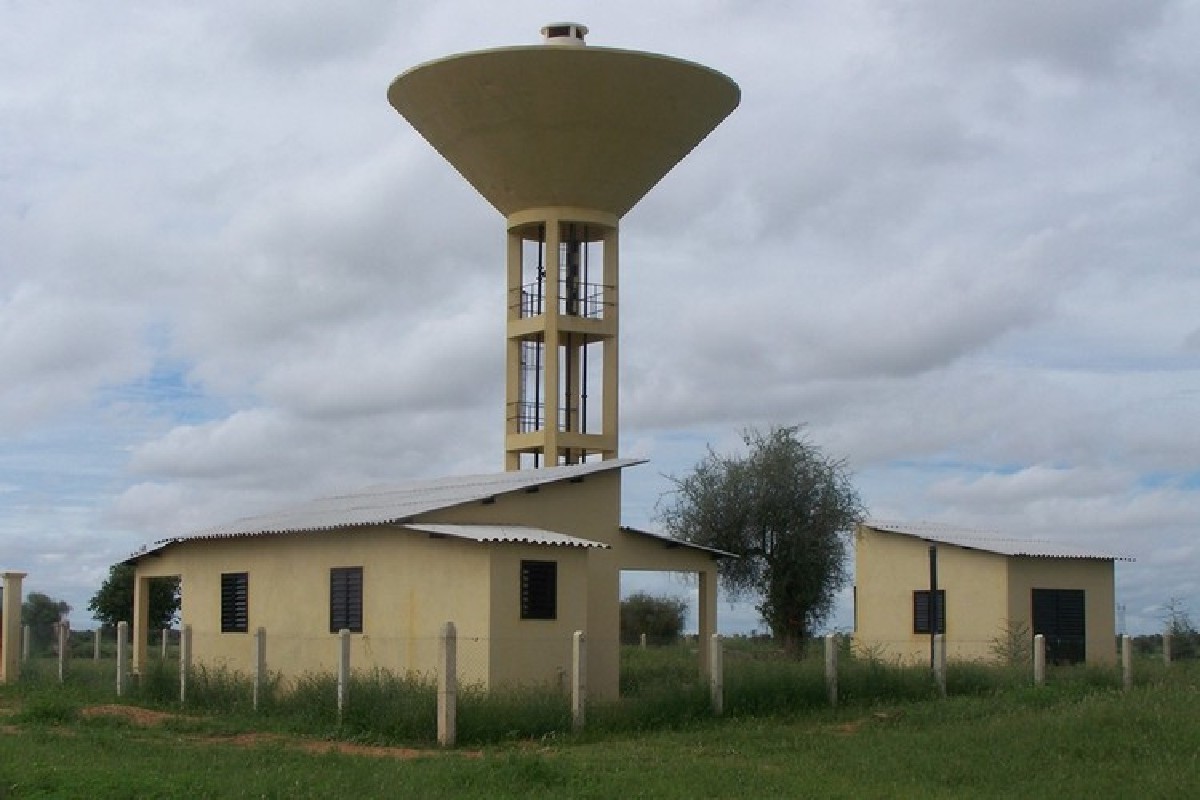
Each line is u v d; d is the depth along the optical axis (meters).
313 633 31.30
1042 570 38.91
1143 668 32.16
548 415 39.06
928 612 39.62
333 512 33.31
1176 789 18.44
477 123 38.00
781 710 26.00
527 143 38.03
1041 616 38.75
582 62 36.41
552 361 39.09
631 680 32.47
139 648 38.25
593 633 30.77
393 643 29.02
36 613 51.09
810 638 41.03
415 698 24.09
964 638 38.75
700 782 18.95
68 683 32.41
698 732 24.05
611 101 37.16
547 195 39.19
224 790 18.00
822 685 26.89
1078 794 18.41
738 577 40.06
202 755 21.44
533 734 23.70
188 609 35.78
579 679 24.09
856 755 21.28
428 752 22.41
